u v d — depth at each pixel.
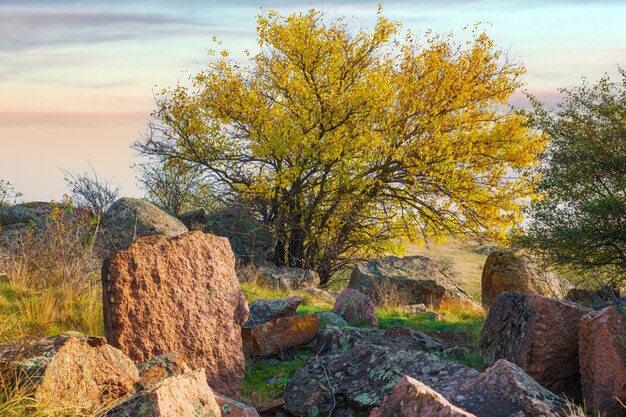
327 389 8.49
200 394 5.65
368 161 23.77
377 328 12.98
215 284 9.37
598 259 14.62
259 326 10.77
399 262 21.45
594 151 14.59
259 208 25.30
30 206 21.59
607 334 7.18
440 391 7.11
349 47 24.14
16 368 5.68
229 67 24.92
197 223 25.05
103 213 20.70
